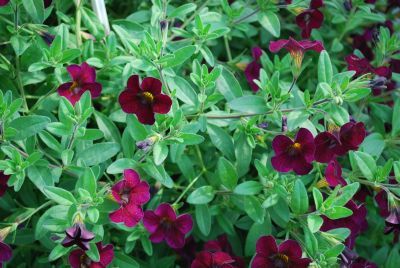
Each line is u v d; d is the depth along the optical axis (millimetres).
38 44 492
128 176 433
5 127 440
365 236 564
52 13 547
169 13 547
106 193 433
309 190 486
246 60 560
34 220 481
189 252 519
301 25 550
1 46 521
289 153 462
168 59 464
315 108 464
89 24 507
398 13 680
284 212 464
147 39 462
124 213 429
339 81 469
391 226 467
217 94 478
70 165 450
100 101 522
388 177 478
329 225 476
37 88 524
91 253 433
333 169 463
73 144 465
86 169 427
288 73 589
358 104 572
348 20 588
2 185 458
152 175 459
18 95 498
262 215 469
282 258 453
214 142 483
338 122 454
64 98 442
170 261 500
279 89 465
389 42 550
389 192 461
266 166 488
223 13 576
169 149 508
